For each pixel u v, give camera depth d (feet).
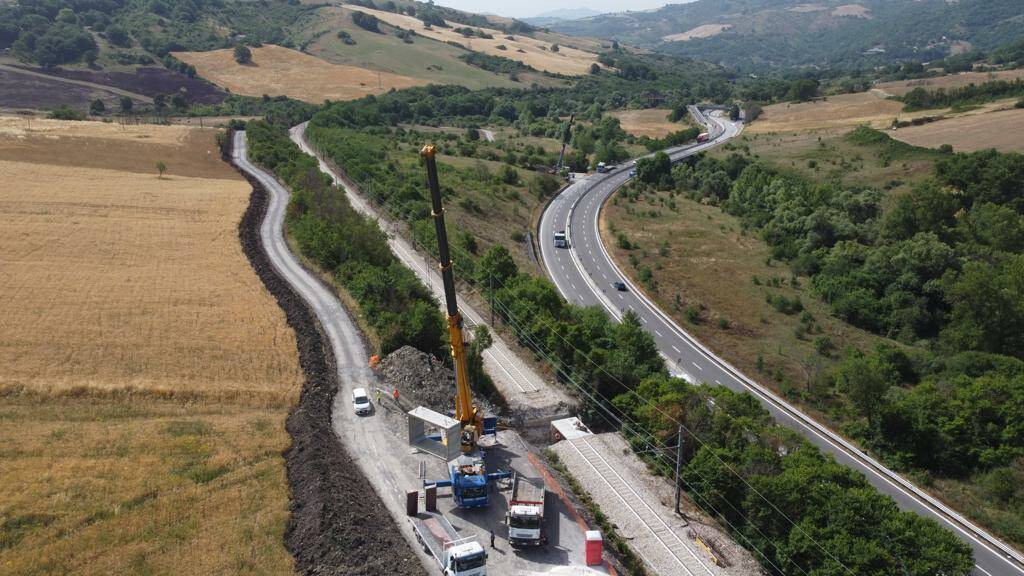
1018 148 577.43
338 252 329.31
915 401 257.96
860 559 155.94
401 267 311.06
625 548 166.40
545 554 159.02
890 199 507.30
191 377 224.12
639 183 629.10
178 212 392.88
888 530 162.71
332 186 453.58
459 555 142.41
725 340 345.51
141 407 206.69
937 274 391.65
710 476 186.39
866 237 475.31
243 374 230.27
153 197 415.23
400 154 599.57
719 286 412.77
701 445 200.64
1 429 187.32
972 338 340.18
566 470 199.41
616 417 230.27
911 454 242.78
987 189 506.07
